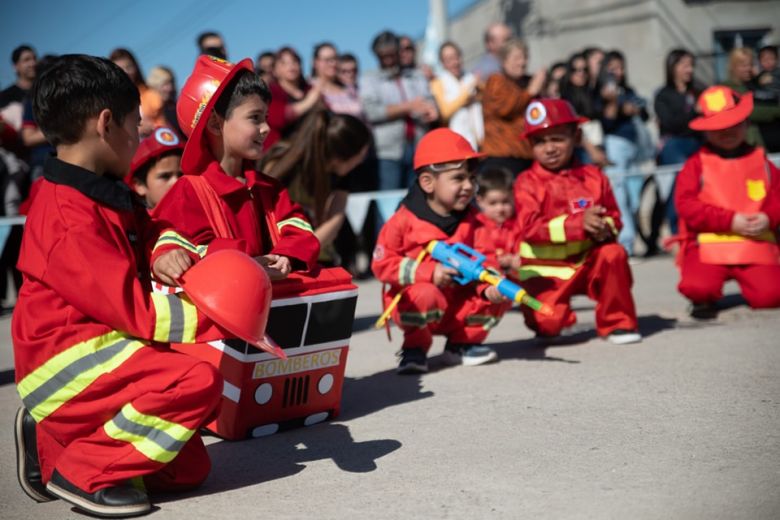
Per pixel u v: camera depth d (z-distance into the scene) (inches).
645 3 700.0
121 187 100.3
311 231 130.8
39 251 96.0
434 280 160.4
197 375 97.1
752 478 97.6
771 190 210.2
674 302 236.1
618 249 180.1
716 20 704.4
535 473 103.9
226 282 94.9
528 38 762.8
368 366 177.6
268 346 96.4
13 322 99.8
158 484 104.3
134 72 264.7
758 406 126.9
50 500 105.9
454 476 104.7
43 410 98.0
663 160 369.1
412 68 353.1
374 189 342.0
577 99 354.9
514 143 283.4
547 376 154.8
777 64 354.0
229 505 100.0
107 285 94.7
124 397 96.8
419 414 134.6
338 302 129.9
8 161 311.0
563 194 185.2
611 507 91.7
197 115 122.7
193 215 121.0
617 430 119.0
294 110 290.0
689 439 113.2
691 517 87.7
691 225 210.7
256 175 130.3
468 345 171.5
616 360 164.7
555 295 182.9
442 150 161.3
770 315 206.2
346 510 96.0
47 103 98.7
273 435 128.3
